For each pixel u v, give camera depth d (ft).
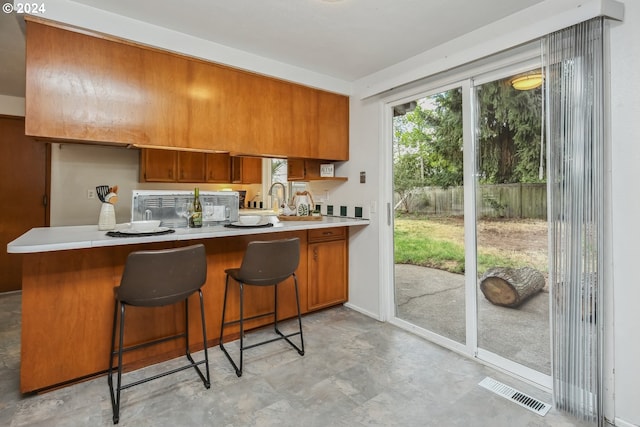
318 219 10.53
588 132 5.46
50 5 6.17
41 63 6.27
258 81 9.02
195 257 6.29
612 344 5.45
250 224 8.47
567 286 5.76
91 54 6.72
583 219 5.56
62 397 6.19
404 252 9.52
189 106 7.93
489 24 7.09
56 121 6.40
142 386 6.56
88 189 13.52
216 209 8.80
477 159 7.67
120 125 7.06
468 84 7.68
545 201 6.56
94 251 6.71
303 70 9.67
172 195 8.21
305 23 7.09
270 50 8.45
